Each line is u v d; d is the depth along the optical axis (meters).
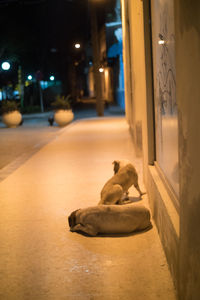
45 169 8.77
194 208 2.38
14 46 28.55
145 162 6.32
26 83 34.91
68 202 5.98
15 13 29.73
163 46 4.41
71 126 19.17
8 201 6.21
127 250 4.09
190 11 2.29
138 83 9.10
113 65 40.06
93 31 25.45
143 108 6.30
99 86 25.80
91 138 13.91
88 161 9.43
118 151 10.62
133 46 8.84
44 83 40.75
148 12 5.59
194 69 2.27
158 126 5.25
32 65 33.09
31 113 34.16
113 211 4.53
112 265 3.76
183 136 2.62
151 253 3.99
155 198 4.78
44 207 5.78
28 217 5.34
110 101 44.97
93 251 4.11
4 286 3.45
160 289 3.27
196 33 2.20
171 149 4.03
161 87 4.76
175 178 3.78
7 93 33.19
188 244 2.56
